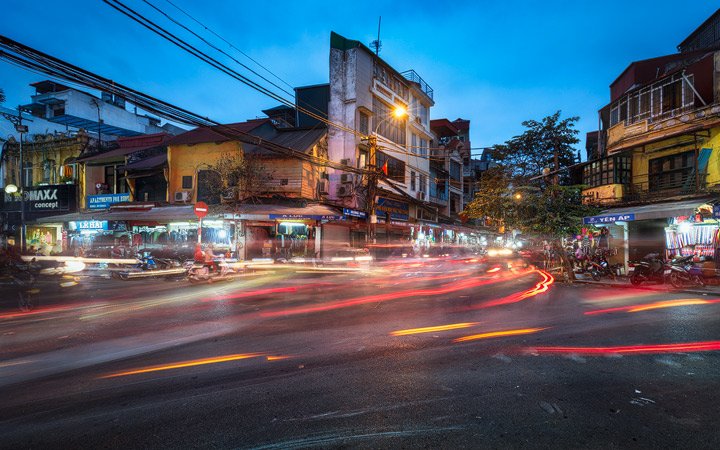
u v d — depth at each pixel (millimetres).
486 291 12453
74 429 3463
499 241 41875
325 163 18172
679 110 17156
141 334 6891
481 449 3039
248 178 22875
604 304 9719
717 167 15328
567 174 28406
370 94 28172
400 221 31281
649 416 3572
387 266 24656
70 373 4930
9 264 15227
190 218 22188
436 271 21188
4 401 4109
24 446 3191
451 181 42156
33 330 7273
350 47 26891
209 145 25266
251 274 19109
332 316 8328
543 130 28719
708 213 13445
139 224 24797
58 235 27562
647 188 18781
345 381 4508
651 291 12469
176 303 10227
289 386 4379
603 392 4121
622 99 20562
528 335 6535
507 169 29094
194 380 4605
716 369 4801
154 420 3602
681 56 21172
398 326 7293
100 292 12531
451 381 4480
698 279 12531
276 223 23484
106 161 27469
